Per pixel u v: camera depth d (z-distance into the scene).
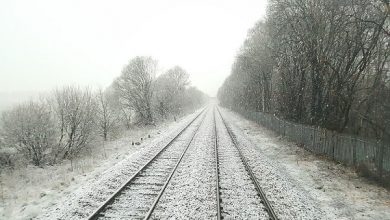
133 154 19.06
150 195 11.05
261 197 10.83
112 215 9.37
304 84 26.20
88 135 21.94
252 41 38.34
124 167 15.16
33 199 11.65
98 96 28.47
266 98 42.28
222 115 59.53
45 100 21.61
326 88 21.66
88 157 19.64
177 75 57.78
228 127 34.88
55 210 10.06
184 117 54.69
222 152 19.17
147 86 40.47
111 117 29.70
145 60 40.38
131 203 10.29
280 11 24.42
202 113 65.06
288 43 26.16
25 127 19.08
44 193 12.10
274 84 35.06
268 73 37.66
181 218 9.12
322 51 20.75
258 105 47.62
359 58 20.70
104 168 15.89
